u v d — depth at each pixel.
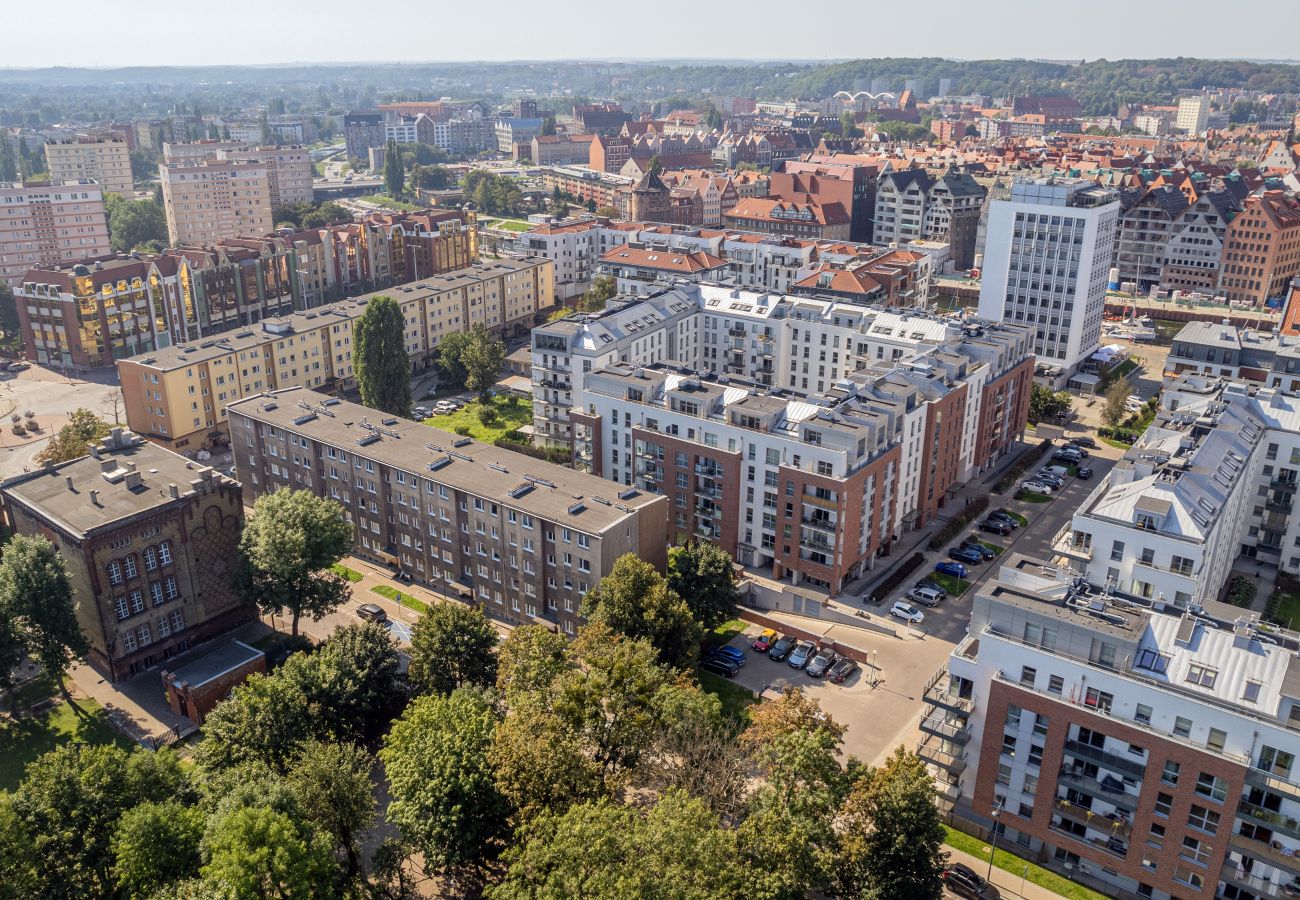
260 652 136.12
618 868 80.75
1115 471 137.12
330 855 91.81
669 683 114.19
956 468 191.88
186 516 140.62
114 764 97.50
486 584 154.00
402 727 103.38
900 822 92.69
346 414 178.75
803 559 158.38
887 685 136.38
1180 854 95.88
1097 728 97.75
